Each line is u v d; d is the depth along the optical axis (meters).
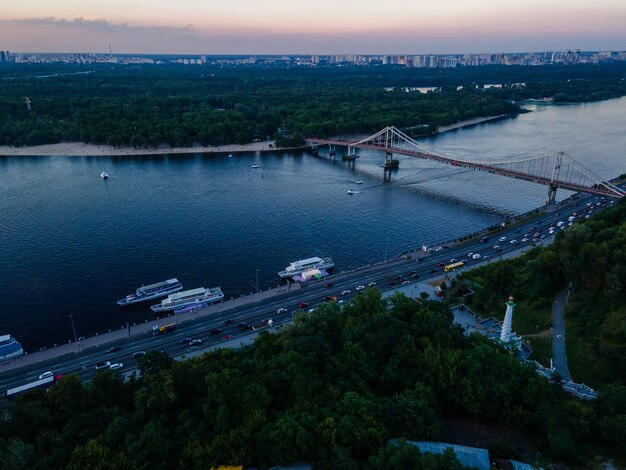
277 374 120.44
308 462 103.38
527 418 114.81
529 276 194.75
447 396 121.62
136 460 99.50
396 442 100.75
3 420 105.62
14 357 178.00
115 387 121.75
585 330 163.25
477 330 176.38
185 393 119.31
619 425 109.81
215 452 103.31
